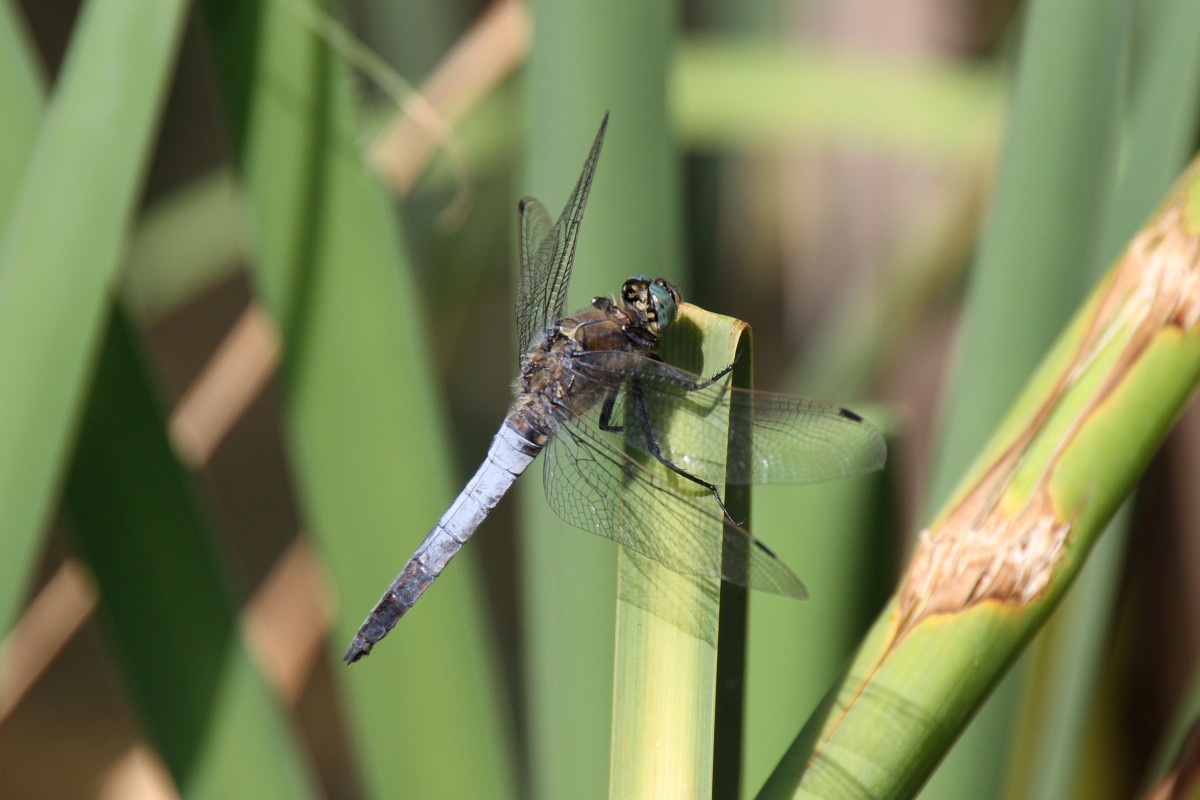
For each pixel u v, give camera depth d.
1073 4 1.47
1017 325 1.48
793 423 1.48
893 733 1.43
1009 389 1.48
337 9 1.48
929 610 1.43
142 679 1.48
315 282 1.48
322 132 1.48
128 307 1.47
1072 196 1.47
